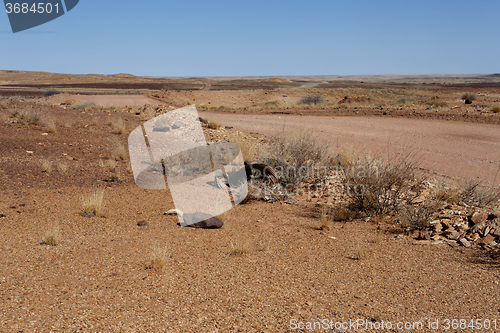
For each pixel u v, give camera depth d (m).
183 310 3.48
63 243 5.02
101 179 9.09
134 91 70.25
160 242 5.38
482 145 13.73
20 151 10.76
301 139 10.51
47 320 3.07
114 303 3.50
